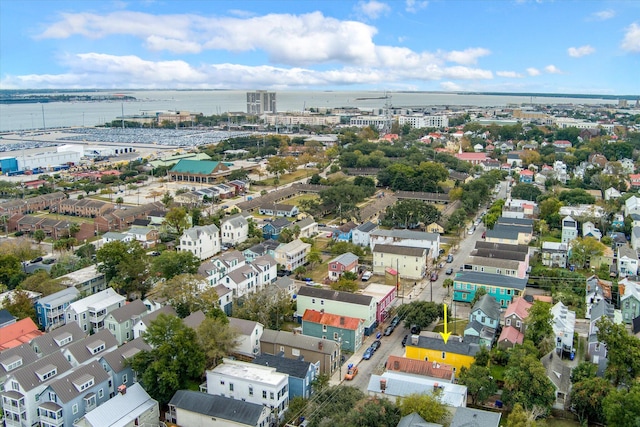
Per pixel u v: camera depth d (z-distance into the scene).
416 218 198.38
